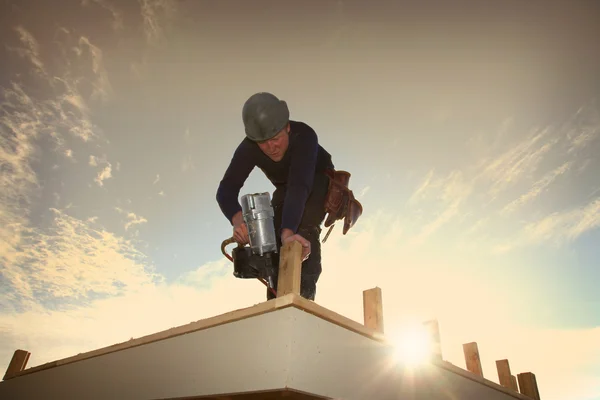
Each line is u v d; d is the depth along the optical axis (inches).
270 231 77.8
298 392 54.9
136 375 77.4
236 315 63.1
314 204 95.0
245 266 84.8
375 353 69.0
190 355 68.7
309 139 88.2
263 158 94.1
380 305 77.7
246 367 58.4
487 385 98.0
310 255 92.9
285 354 54.2
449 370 85.6
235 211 92.6
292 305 56.8
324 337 60.0
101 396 83.4
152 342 77.9
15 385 114.4
